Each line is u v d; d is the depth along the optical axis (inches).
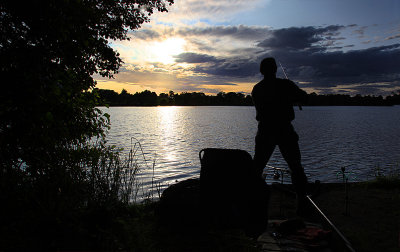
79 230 112.4
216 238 119.7
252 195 118.6
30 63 144.9
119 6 241.4
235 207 120.0
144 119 2741.1
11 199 130.1
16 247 97.3
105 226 123.7
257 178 120.0
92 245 105.1
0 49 143.0
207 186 123.7
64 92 162.1
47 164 157.1
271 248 112.2
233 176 120.7
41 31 149.3
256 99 146.1
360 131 1504.7
